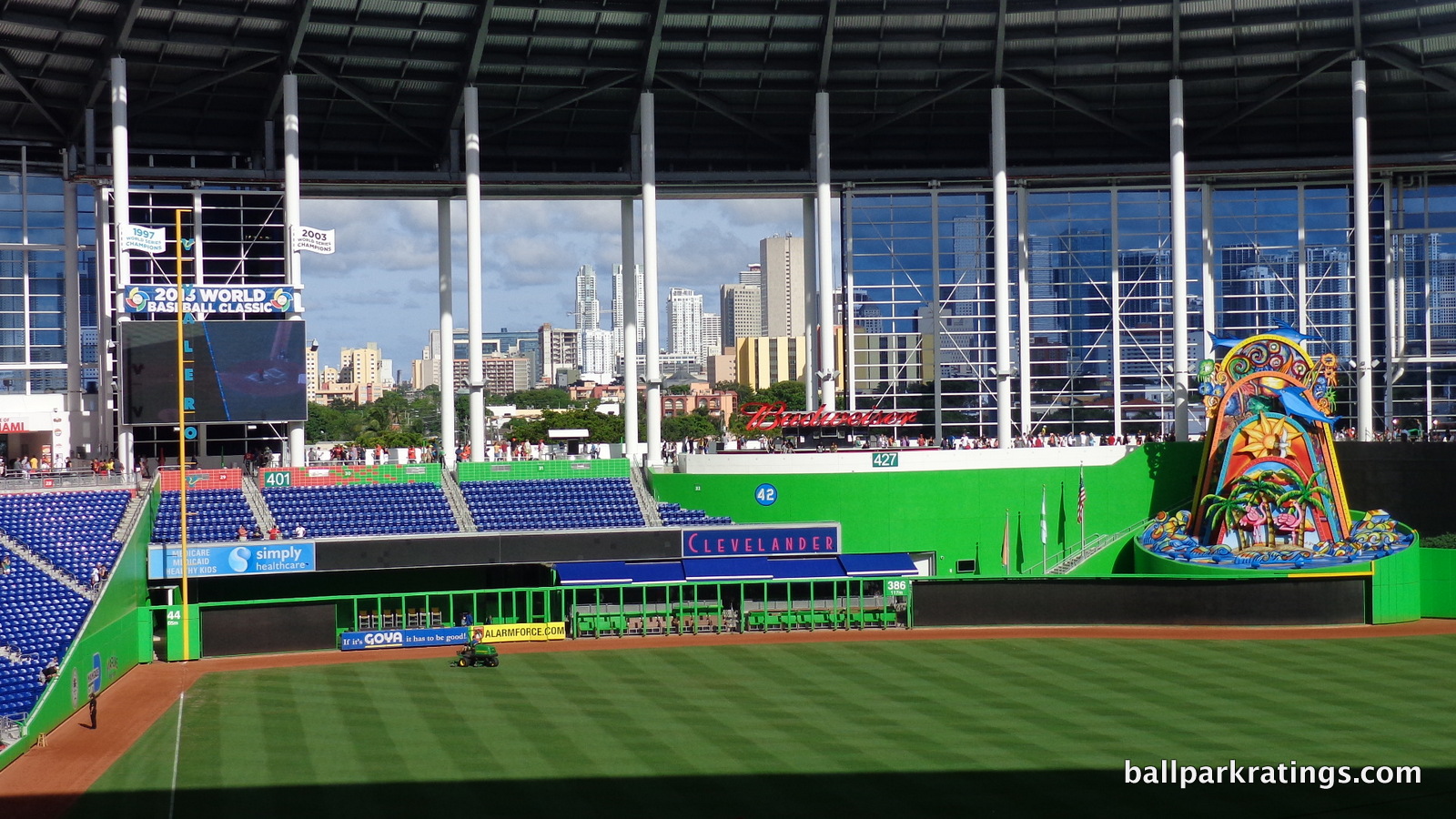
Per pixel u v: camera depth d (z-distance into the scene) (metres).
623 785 48.53
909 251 112.69
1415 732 55.38
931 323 112.81
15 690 61.97
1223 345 92.31
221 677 69.38
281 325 94.25
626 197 109.56
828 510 96.25
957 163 113.31
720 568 87.12
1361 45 98.31
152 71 94.44
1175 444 101.06
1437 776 48.97
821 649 76.94
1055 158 113.94
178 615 74.38
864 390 112.62
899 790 47.69
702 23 97.12
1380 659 71.44
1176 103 101.12
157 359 91.81
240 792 48.12
